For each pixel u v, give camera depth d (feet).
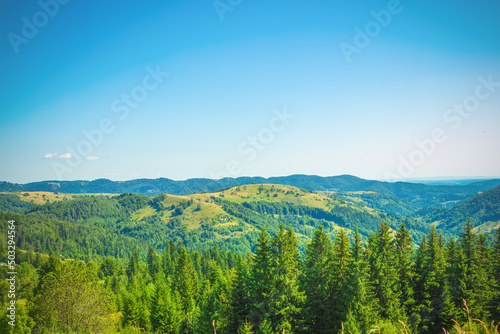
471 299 145.89
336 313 123.95
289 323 122.01
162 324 180.96
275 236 138.41
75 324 129.70
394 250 173.06
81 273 149.38
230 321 139.23
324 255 152.46
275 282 128.57
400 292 142.10
